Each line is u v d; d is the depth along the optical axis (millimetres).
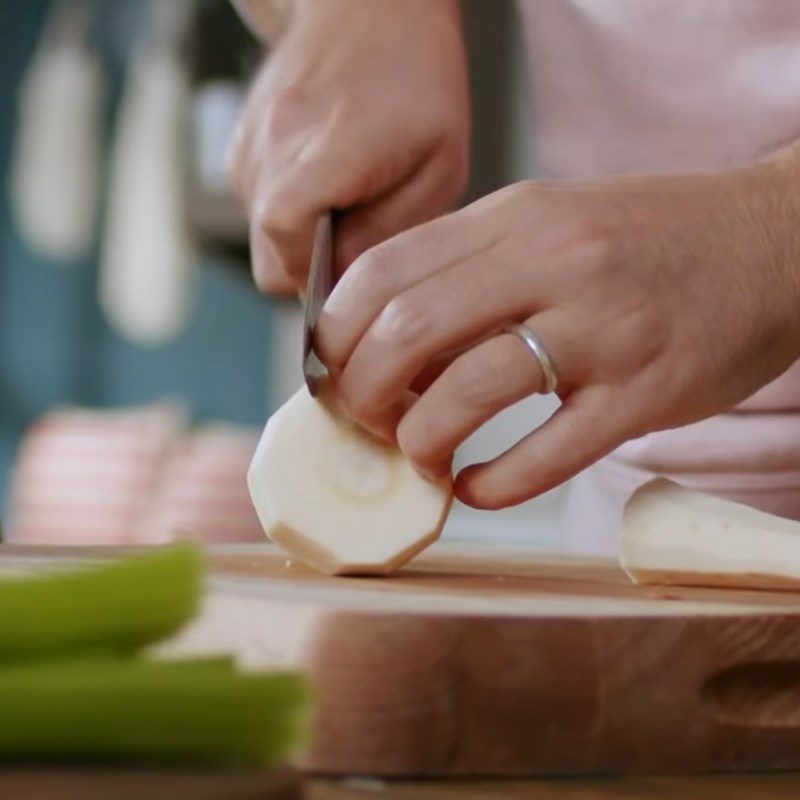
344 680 560
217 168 1501
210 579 644
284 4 886
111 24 2340
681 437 903
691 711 584
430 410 671
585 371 658
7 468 2463
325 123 776
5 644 447
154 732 436
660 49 913
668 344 654
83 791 415
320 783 558
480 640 565
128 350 2441
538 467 676
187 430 2066
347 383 676
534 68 976
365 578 702
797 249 664
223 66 1506
